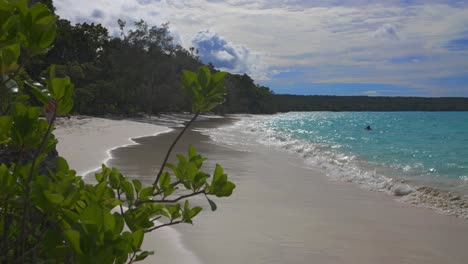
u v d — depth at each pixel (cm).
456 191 1023
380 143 2736
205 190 169
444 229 686
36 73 3019
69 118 2961
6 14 118
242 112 11738
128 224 158
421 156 1941
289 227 661
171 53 5403
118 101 4775
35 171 128
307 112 18625
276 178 1131
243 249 547
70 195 110
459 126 5553
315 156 1666
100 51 5694
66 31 4719
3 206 133
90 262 86
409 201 890
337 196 920
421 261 539
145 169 1170
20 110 130
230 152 1753
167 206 178
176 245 545
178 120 4972
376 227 683
